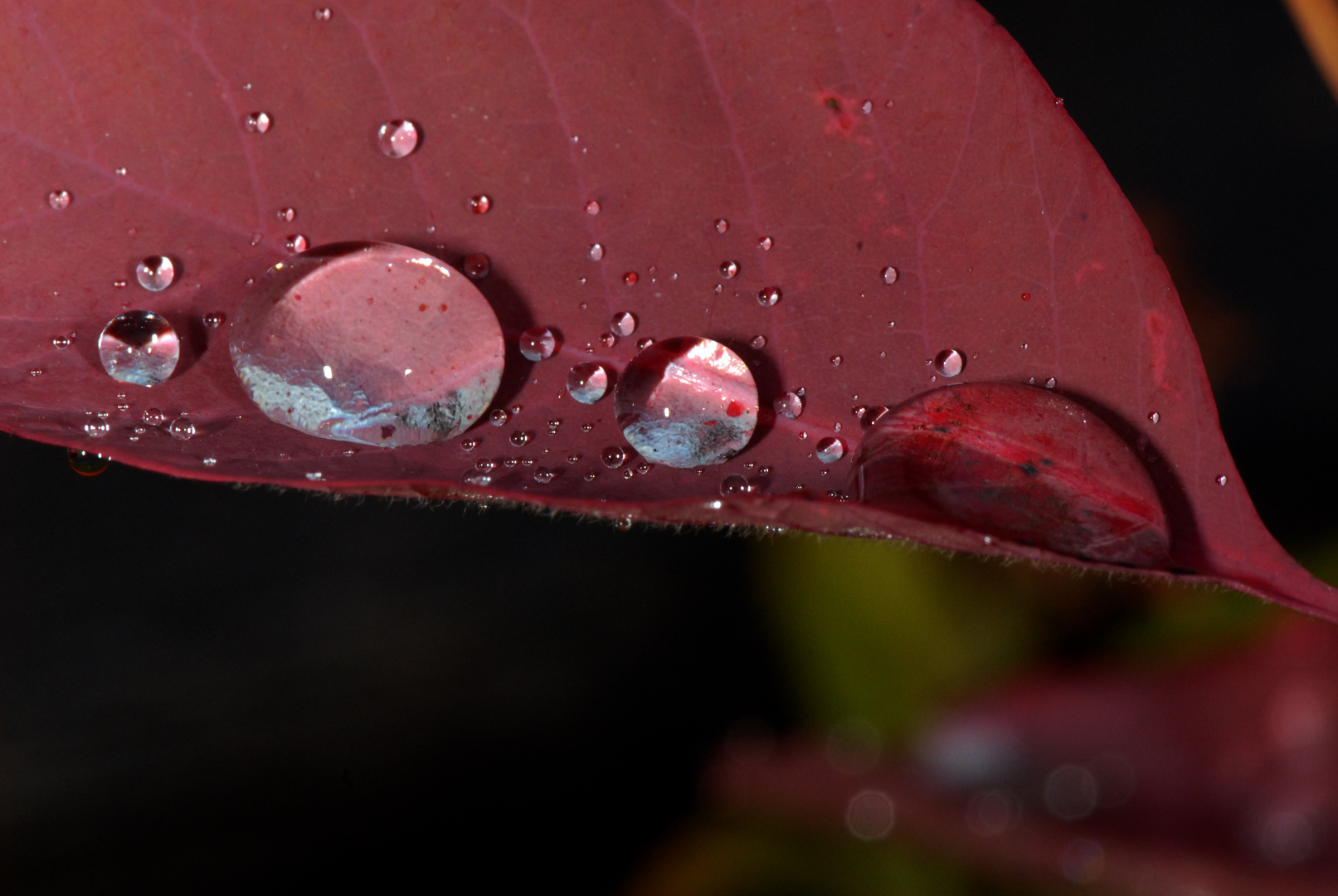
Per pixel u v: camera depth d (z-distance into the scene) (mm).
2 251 85
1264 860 112
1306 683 124
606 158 86
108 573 202
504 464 85
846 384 86
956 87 85
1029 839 124
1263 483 205
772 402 86
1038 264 85
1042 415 85
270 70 86
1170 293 85
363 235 86
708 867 144
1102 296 85
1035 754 130
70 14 85
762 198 86
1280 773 119
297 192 86
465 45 86
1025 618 160
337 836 193
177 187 86
